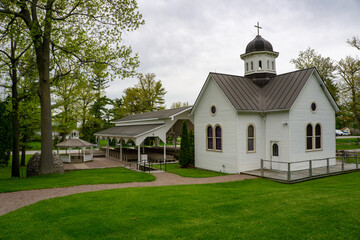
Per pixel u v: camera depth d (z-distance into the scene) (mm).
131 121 36562
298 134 19078
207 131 22391
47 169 17766
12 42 19703
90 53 18750
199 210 9086
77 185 14336
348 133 85688
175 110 29062
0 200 11055
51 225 7852
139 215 8633
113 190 12750
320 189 12477
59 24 17719
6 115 18906
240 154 19172
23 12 16172
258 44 23219
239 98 19828
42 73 17250
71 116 28797
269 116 19922
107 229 7473
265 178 16969
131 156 31156
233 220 7957
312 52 41594
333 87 41844
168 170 21875
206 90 22344
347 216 7879
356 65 38094
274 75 23344
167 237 6844
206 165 22344
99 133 39000
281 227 7277
